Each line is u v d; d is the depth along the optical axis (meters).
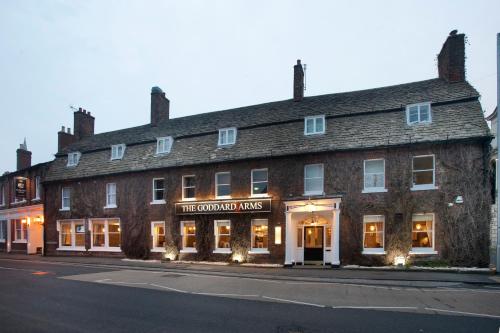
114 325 9.20
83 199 29.92
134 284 15.42
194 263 23.39
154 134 29.28
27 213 33.78
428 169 19.45
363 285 14.59
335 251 20.05
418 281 15.14
